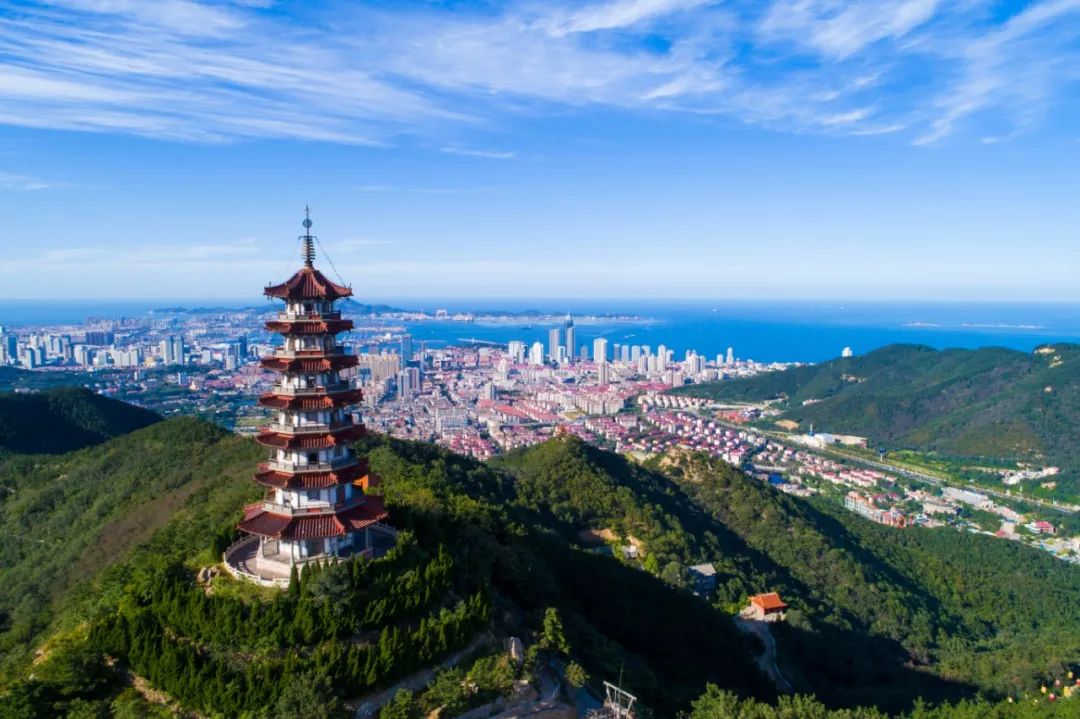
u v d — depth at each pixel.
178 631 71.50
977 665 141.62
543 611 90.31
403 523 95.00
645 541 167.12
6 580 137.38
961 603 189.75
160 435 184.62
